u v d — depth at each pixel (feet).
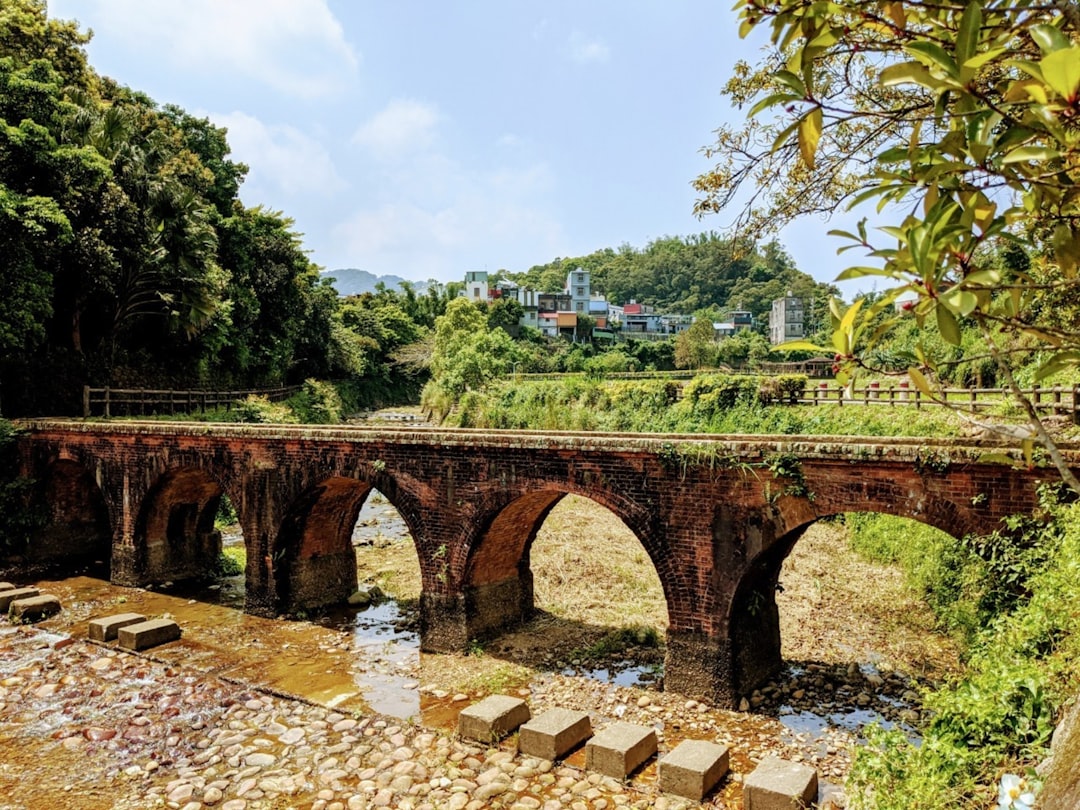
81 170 87.92
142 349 118.42
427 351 250.57
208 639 52.60
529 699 42.01
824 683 42.83
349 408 214.28
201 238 114.11
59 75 97.14
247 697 42.83
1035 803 15.88
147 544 67.51
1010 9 10.09
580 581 64.64
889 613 55.16
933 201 11.00
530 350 247.50
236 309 141.28
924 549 61.77
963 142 10.49
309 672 46.42
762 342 265.13
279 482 56.34
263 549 57.31
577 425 128.57
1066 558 28.50
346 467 53.01
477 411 149.48
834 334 11.09
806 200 25.77
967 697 24.49
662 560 41.16
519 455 45.68
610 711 39.91
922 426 75.66
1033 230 16.88
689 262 523.70
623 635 52.06
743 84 27.76
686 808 30.45
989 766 21.81
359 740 37.42
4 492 71.51
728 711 39.22
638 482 41.70
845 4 10.92
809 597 58.90
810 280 405.59
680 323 394.93
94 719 40.27
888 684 42.75
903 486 34.63
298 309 171.22
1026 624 27.91
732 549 38.99
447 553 48.96
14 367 90.02
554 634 52.49
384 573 69.36
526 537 53.62
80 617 57.77
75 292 95.96
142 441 65.10
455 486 48.39
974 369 86.94
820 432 93.71
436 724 39.01
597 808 30.68
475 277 387.34
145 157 107.24
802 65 11.48
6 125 79.10
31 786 33.63
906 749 23.67
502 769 33.91
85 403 90.43
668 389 127.13
